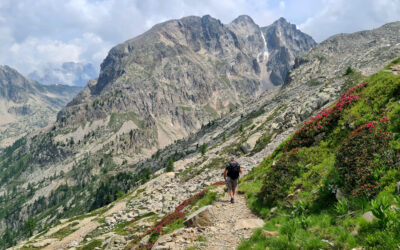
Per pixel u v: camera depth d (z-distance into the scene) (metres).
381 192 8.09
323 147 15.62
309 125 19.45
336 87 52.59
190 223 11.77
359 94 17.84
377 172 8.97
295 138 19.92
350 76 56.62
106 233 32.59
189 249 9.02
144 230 26.61
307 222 8.93
